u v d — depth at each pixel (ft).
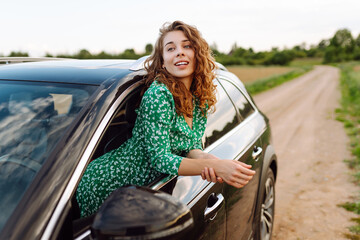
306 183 15.26
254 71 178.91
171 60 5.00
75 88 4.74
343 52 487.61
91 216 3.82
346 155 19.67
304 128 28.76
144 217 2.96
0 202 3.44
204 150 6.22
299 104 47.26
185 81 5.31
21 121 4.47
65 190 3.43
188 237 4.60
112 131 6.39
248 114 9.25
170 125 4.70
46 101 4.64
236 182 4.37
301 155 20.08
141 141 4.89
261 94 63.52
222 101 7.82
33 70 5.52
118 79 4.84
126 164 4.88
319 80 122.21
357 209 12.37
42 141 4.07
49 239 3.10
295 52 533.96
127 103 5.72
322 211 12.35
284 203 13.12
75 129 3.95
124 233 2.88
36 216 3.15
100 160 5.02
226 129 7.47
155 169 4.86
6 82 5.25
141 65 5.50
